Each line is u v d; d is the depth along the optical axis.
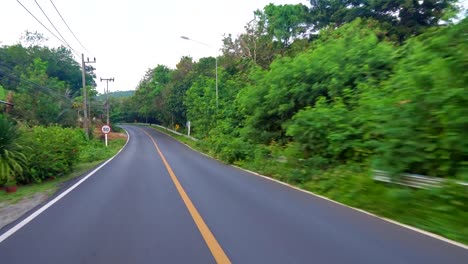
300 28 40.69
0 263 5.25
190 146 43.91
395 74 12.94
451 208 7.46
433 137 8.88
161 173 16.84
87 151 31.34
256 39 45.47
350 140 12.96
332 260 5.21
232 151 21.75
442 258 5.26
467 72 8.02
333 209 8.73
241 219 7.69
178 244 5.98
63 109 50.97
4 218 8.46
